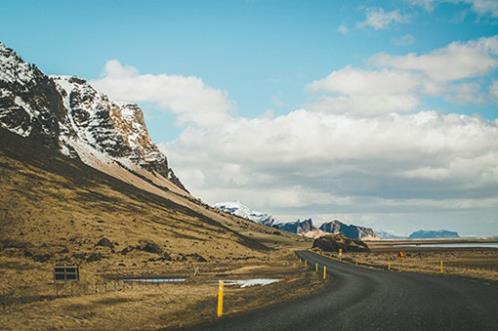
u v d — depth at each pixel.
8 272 41.25
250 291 38.47
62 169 175.75
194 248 121.19
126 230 121.50
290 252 152.75
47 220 106.12
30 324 21.06
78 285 38.53
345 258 105.12
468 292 27.78
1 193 115.12
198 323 19.72
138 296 32.94
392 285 34.41
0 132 174.75
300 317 19.78
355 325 17.17
